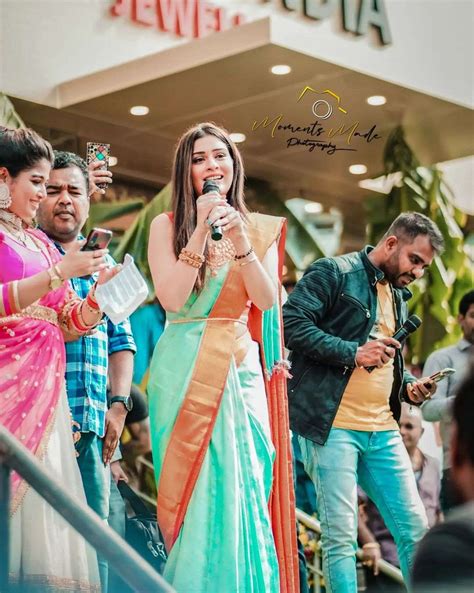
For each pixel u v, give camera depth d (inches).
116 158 343.0
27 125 328.2
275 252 252.8
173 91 336.2
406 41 366.0
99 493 248.8
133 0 337.7
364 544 343.0
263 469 244.5
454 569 148.4
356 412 282.0
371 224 379.2
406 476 285.0
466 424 152.9
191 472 235.9
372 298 287.3
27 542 214.7
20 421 222.4
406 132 370.3
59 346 230.2
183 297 237.1
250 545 236.4
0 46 323.3
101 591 223.3
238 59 336.5
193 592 230.1
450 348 368.8
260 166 360.5
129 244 345.7
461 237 388.5
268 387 253.0
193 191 248.1
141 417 346.9
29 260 228.5
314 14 347.9
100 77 330.0
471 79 376.8
